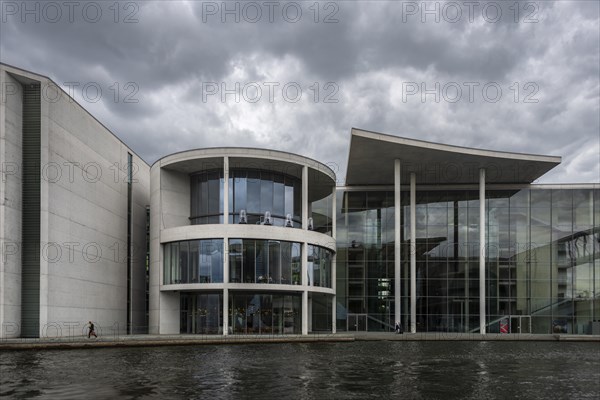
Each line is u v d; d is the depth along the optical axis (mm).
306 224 40062
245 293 38906
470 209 47062
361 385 15367
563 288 45656
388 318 46188
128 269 44719
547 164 42375
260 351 26203
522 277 45938
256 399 13125
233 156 38438
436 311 45719
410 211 46344
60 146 34281
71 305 34750
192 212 41969
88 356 23094
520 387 15430
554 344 33750
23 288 31750
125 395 13445
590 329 44844
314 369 18828
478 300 45531
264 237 37875
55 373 17297
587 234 46188
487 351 27562
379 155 42094
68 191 35062
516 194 47219
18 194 32094
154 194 41750
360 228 47938
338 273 47312
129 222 45625
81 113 37250
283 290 38406
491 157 41344
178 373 17453
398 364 20719
